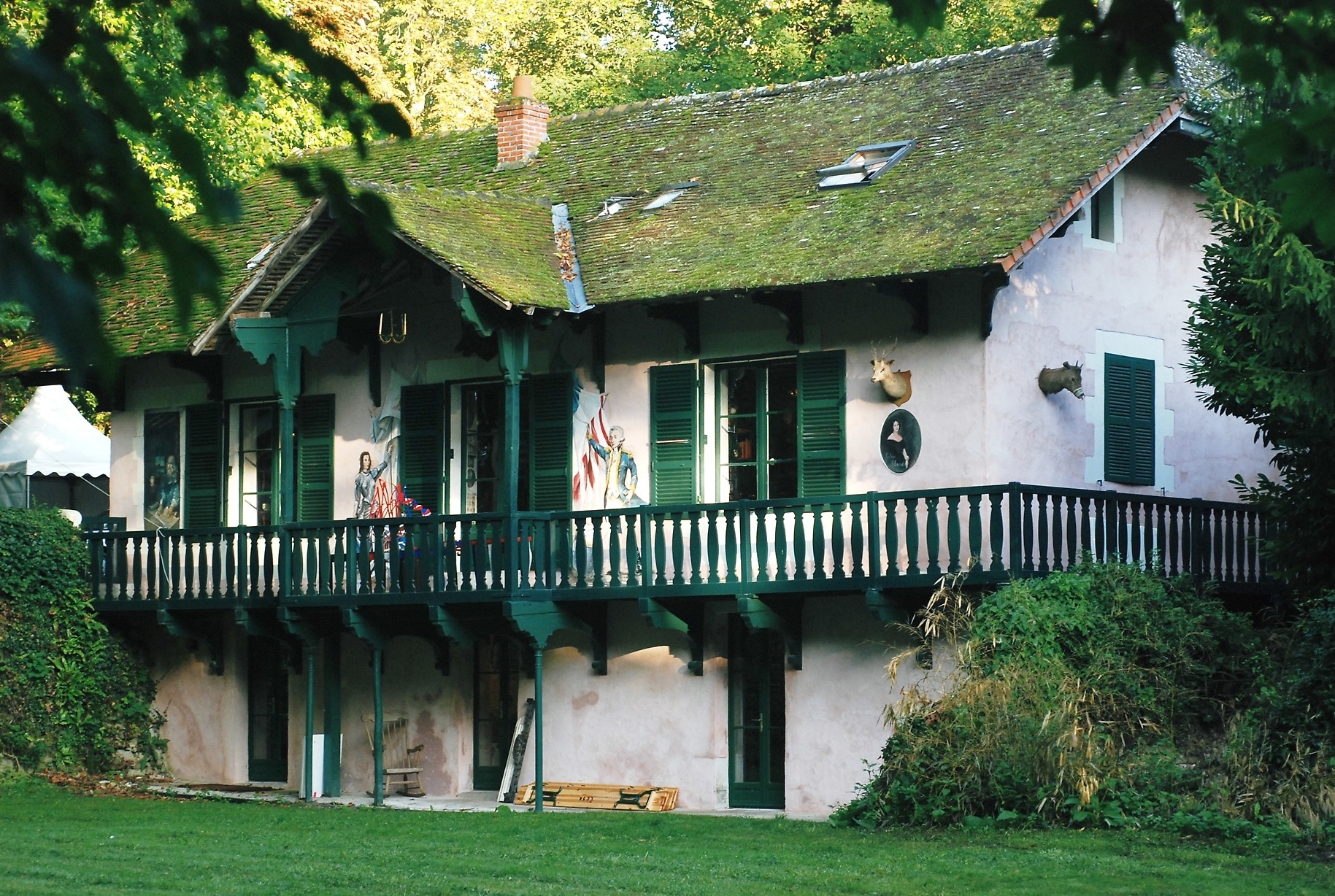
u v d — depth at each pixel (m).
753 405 19.53
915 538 17.27
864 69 32.81
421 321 21.58
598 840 15.88
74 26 3.39
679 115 24.06
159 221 3.33
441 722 21.48
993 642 16.17
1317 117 3.98
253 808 19.42
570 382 20.55
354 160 26.62
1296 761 14.71
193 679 23.28
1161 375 20.12
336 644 22.05
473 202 21.11
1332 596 16.20
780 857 14.40
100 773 22.77
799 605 19.00
